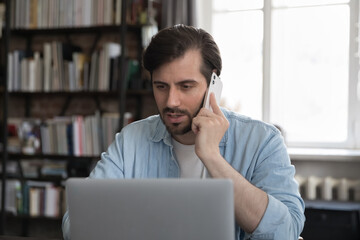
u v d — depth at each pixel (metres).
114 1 3.63
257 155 1.46
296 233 1.31
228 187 0.97
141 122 1.65
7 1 3.79
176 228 1.00
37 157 4.00
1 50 4.12
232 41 4.11
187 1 3.66
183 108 1.36
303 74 4.00
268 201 1.26
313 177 3.72
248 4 4.07
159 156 1.56
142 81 3.63
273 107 4.05
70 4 3.71
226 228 0.98
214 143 1.33
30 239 1.43
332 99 3.96
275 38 4.03
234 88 4.11
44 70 3.80
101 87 3.64
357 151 3.77
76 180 1.07
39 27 3.81
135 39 3.91
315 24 3.96
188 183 0.99
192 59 1.34
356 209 3.40
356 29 3.87
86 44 4.06
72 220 1.07
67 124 3.73
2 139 4.00
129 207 1.02
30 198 3.80
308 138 4.01
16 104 4.25
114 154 1.59
